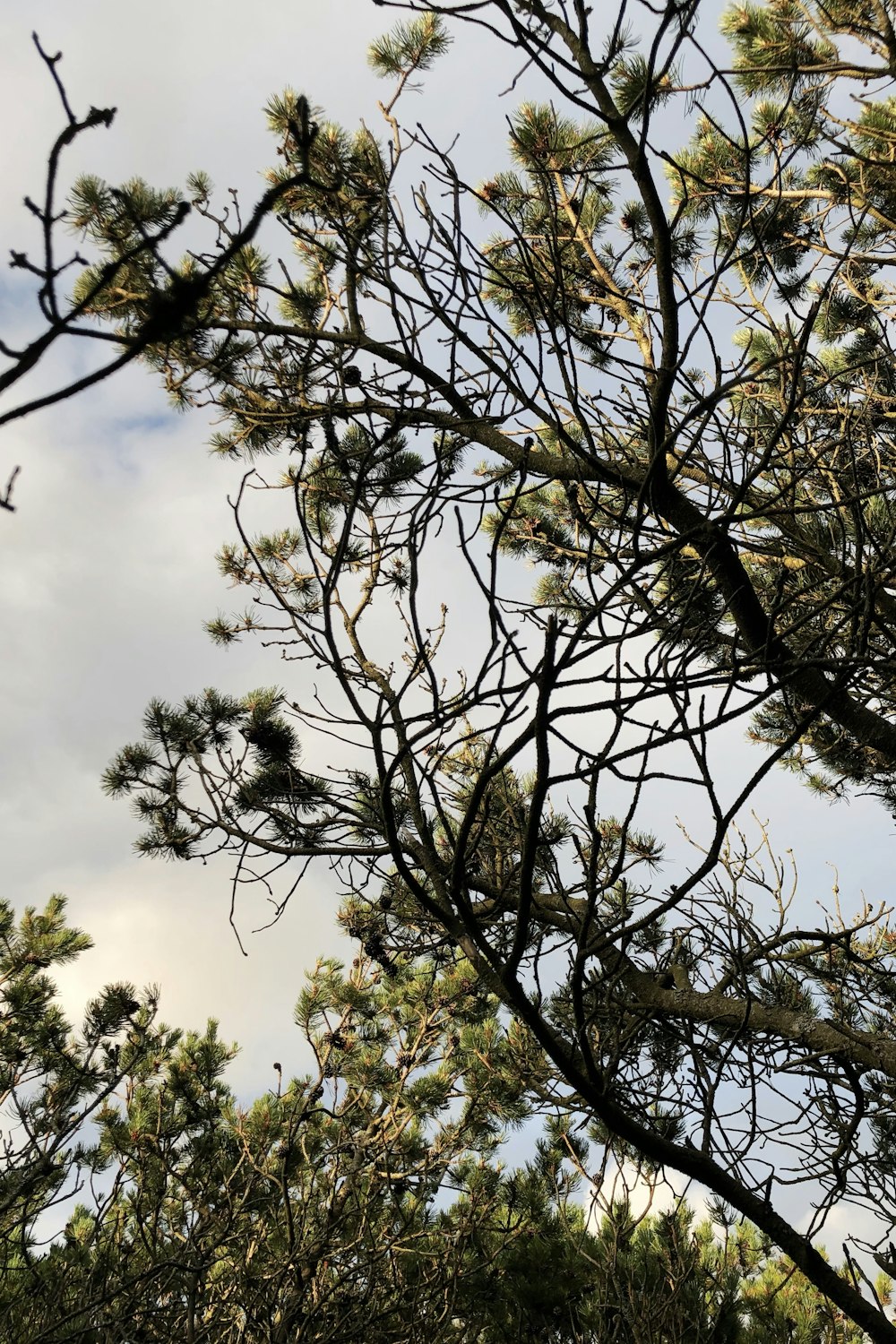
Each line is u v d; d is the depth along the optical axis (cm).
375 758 279
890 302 545
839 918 512
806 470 416
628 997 451
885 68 286
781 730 694
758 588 508
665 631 268
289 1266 474
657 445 297
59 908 780
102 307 446
